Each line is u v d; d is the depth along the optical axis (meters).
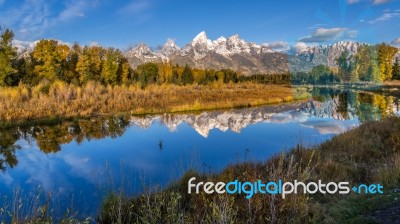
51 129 17.44
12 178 9.12
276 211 4.82
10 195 7.45
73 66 41.75
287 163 7.91
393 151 8.00
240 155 11.34
